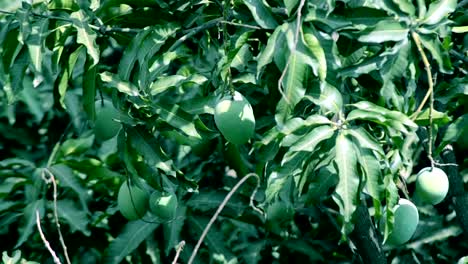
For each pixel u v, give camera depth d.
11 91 2.05
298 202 2.42
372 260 2.36
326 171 1.97
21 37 1.93
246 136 1.93
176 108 2.00
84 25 1.99
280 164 1.95
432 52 1.89
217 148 2.51
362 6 1.85
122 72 2.02
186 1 2.09
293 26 1.78
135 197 2.14
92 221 2.56
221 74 1.93
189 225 2.46
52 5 2.05
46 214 2.56
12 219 2.58
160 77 2.07
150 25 2.10
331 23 1.82
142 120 2.02
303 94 1.78
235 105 1.91
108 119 2.12
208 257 2.50
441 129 2.29
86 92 2.03
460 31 2.09
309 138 1.83
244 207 2.47
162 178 2.13
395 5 1.88
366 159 1.83
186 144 2.10
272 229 2.34
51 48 2.11
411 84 1.94
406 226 2.07
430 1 2.03
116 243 2.44
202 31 2.13
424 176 2.07
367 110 1.85
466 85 2.06
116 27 2.11
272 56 1.78
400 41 1.87
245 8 1.97
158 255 2.53
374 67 1.87
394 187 1.88
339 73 1.86
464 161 2.58
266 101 2.12
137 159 2.04
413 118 1.99
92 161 2.56
